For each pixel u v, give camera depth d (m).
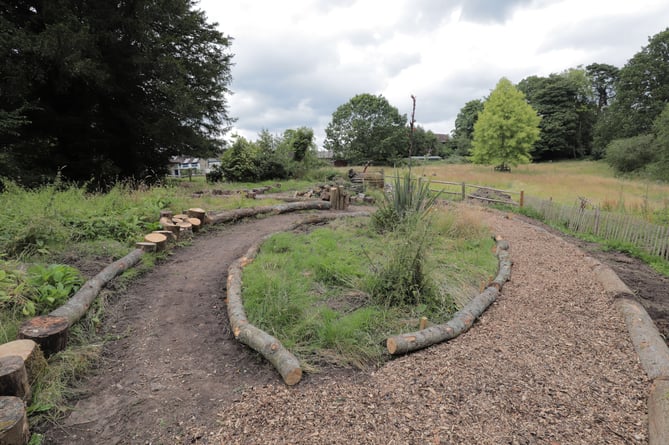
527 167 35.53
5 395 2.07
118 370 2.71
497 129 31.31
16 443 1.81
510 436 1.97
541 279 4.70
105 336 3.17
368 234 6.60
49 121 12.12
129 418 2.20
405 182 6.73
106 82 12.13
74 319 3.16
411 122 6.52
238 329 3.07
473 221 6.90
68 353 2.73
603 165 34.22
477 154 33.22
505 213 9.91
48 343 2.65
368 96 51.94
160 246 5.47
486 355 2.85
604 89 54.97
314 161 22.39
